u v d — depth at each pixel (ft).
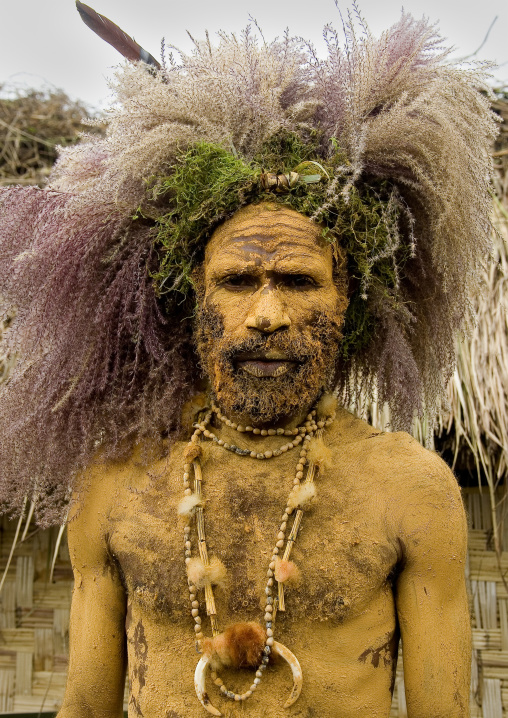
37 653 6.98
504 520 6.71
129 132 3.94
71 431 3.91
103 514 3.84
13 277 3.85
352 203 3.71
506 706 6.54
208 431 3.98
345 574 3.44
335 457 3.77
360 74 3.97
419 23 4.13
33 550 7.06
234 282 3.65
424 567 3.53
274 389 3.57
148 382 3.98
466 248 3.92
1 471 3.97
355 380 4.54
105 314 3.85
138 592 3.59
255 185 3.64
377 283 4.04
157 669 3.52
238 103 3.99
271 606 3.41
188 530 3.58
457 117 3.86
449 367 4.39
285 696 3.37
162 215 4.00
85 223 3.86
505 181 7.68
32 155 8.73
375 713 3.42
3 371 4.85
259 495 3.68
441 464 3.71
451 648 3.52
